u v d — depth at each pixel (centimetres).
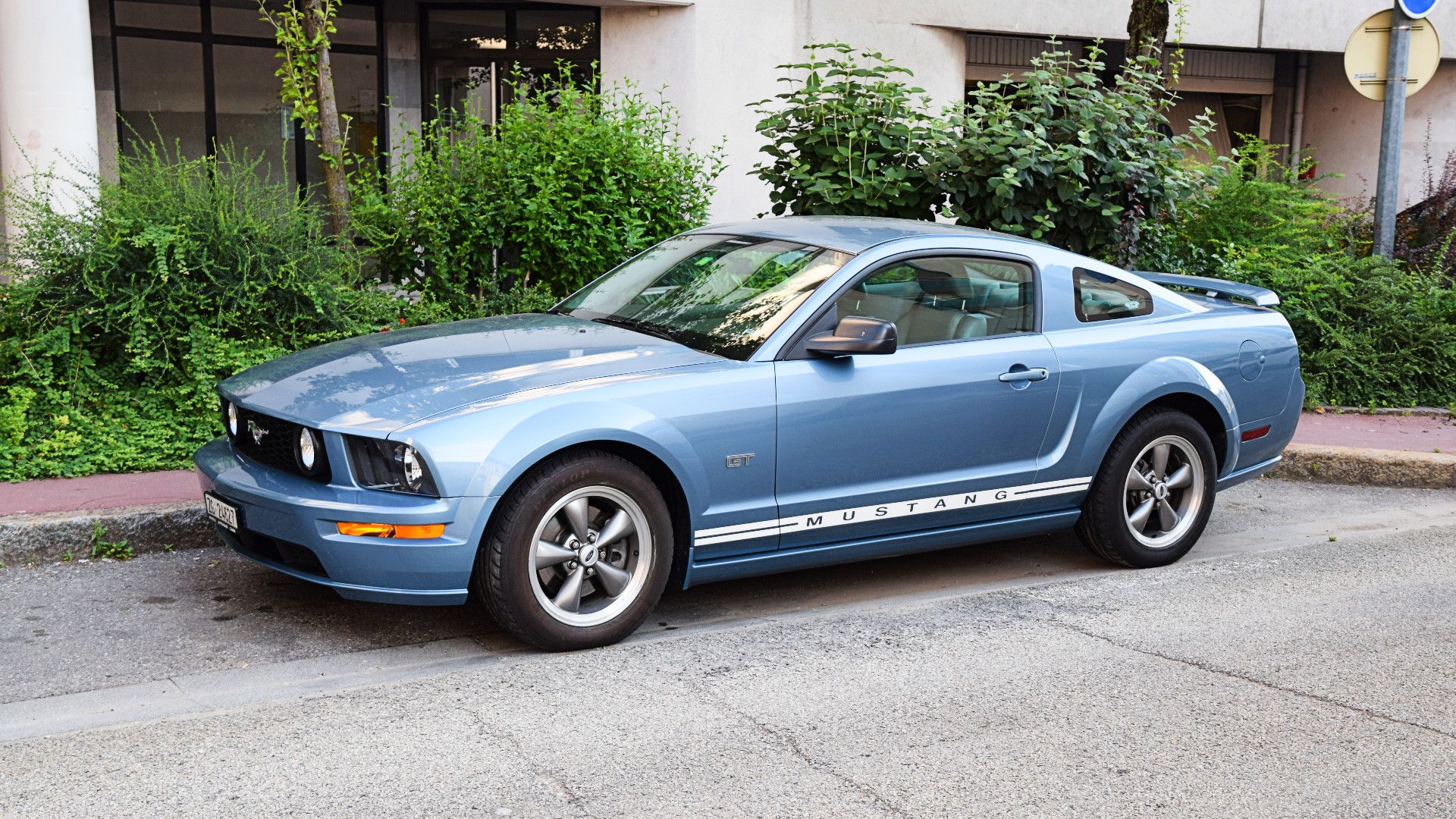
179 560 591
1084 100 902
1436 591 594
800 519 518
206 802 354
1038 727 423
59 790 359
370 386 482
